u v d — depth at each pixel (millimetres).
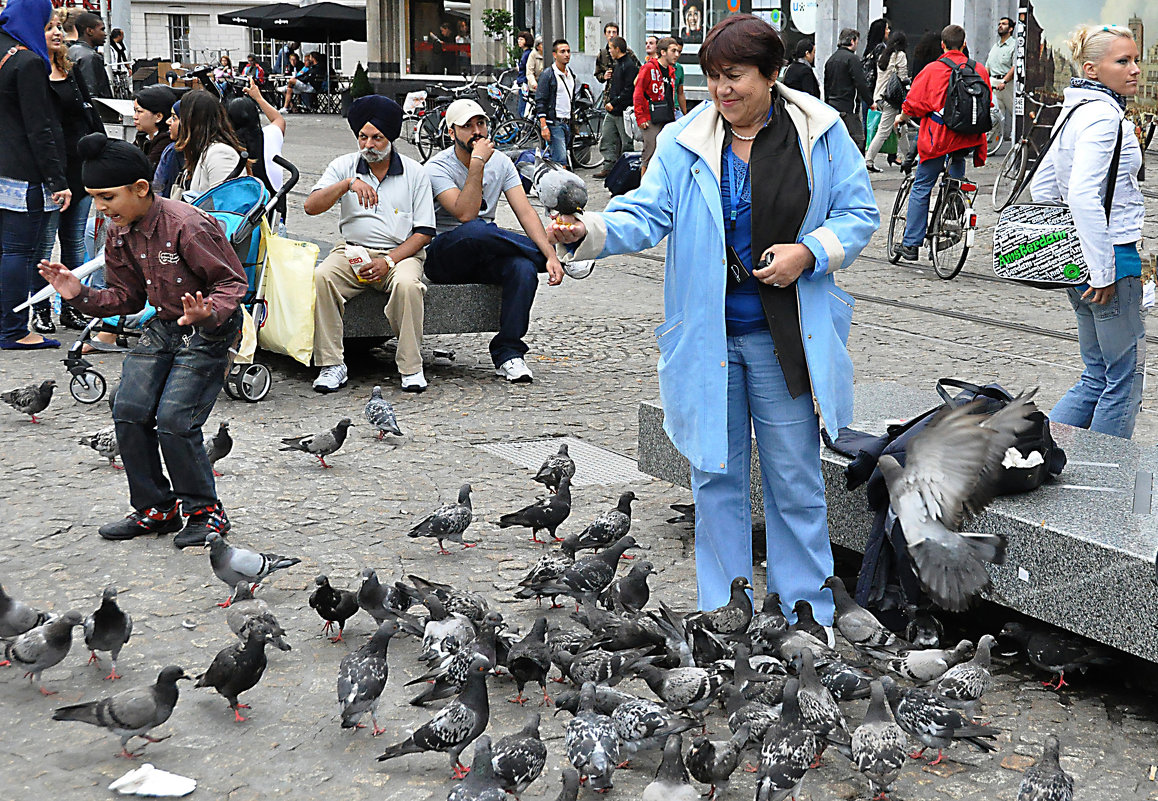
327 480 7453
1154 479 5578
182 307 6188
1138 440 8062
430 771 4375
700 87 27328
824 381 4820
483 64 36969
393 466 7754
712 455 4887
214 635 5379
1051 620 4910
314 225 16656
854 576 6180
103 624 4938
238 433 8328
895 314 12188
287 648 5027
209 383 6316
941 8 24750
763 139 4785
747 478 5168
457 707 4273
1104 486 5445
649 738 4301
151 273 6125
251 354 8867
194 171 9320
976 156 14469
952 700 4562
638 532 6738
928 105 14047
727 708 4578
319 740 4566
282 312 9344
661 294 13422
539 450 8141
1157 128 17172
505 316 9898
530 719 4230
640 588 5535
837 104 20969
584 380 9938
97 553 6215
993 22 23719
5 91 9727
